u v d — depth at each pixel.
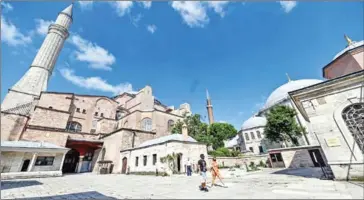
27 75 48.62
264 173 18.17
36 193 10.70
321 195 6.66
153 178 18.56
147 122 42.84
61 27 56.94
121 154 30.06
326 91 10.61
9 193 10.76
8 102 42.47
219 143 47.06
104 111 48.38
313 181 10.02
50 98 40.16
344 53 16.72
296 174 14.75
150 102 51.84
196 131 40.94
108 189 11.67
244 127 53.44
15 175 21.12
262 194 7.45
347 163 9.27
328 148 9.97
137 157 27.47
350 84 9.95
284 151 27.75
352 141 9.39
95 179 19.48
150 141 28.88
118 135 31.98
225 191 8.66
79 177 22.69
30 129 27.89
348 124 9.80
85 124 43.78
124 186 12.88
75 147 33.19
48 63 52.28
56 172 24.38
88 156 36.00
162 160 22.61
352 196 6.21
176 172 22.00
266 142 46.69
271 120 35.84
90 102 46.59
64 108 40.94
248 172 20.98
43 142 26.11
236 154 37.66
